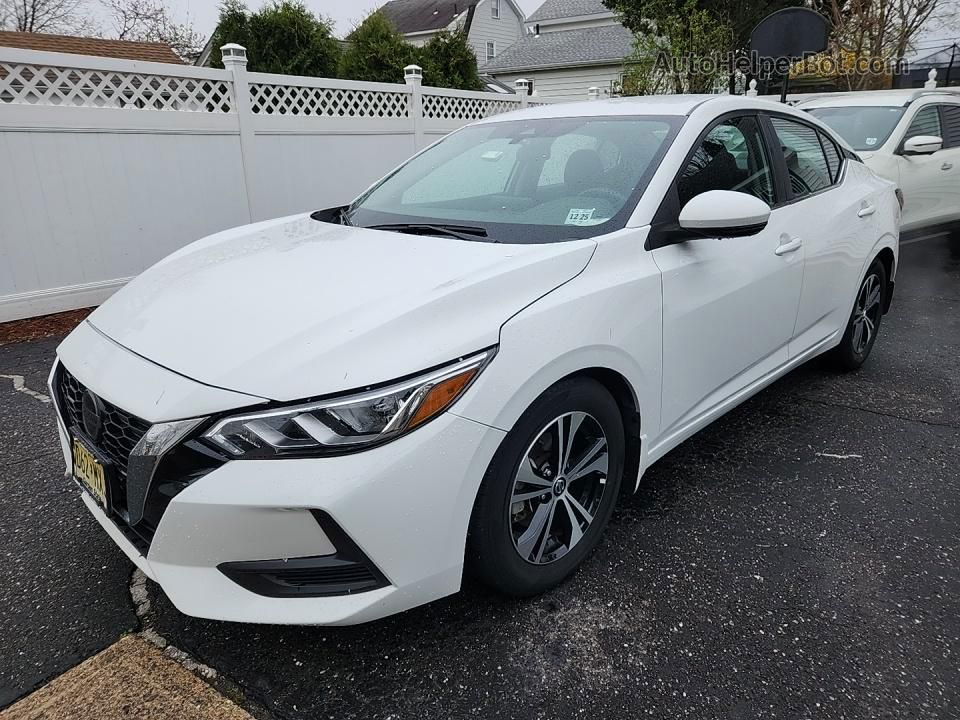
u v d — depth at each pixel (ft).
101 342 7.20
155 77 20.98
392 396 5.84
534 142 10.24
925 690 6.34
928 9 47.67
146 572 6.22
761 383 10.86
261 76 23.54
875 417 12.36
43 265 19.44
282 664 6.74
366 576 6.04
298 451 5.67
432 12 125.08
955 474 10.31
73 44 62.49
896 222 14.33
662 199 8.54
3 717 6.15
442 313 6.40
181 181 21.94
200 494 5.71
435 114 30.35
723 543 8.62
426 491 6.00
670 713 6.12
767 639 7.00
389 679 6.54
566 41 87.10
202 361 6.21
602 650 6.86
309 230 9.68
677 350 8.53
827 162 12.64
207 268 8.27
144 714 6.17
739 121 10.34
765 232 10.12
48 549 8.63
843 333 13.41
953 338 17.02
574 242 7.77
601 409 7.64
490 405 6.28
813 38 28.96
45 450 11.35
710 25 41.91
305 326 6.33
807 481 10.13
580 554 7.88
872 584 7.83
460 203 9.73
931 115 24.52
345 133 26.53
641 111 10.03
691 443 11.41
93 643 7.04
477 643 6.97
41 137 18.78
